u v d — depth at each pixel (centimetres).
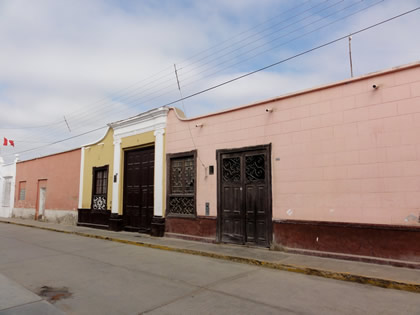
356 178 763
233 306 479
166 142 1229
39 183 2088
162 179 1219
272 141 919
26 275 660
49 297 521
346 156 782
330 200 797
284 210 875
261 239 919
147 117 1310
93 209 1569
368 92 763
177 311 459
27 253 914
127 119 1391
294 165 868
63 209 1808
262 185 933
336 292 550
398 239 694
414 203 682
